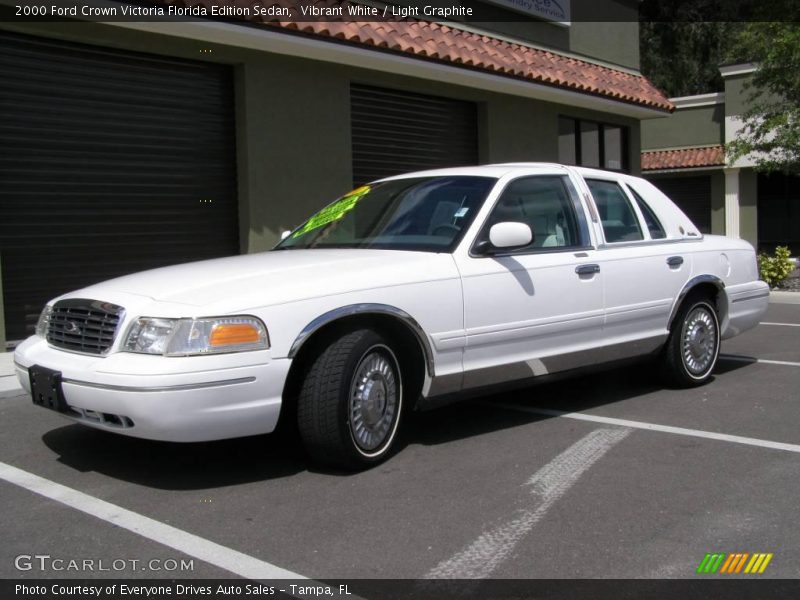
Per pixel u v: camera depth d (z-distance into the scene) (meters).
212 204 9.61
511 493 4.26
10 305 7.98
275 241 10.02
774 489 4.29
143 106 8.94
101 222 8.63
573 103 14.53
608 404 6.17
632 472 4.58
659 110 16.03
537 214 5.60
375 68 10.89
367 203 5.92
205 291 4.29
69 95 8.34
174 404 3.96
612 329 5.87
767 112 17.36
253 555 3.54
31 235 8.09
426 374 4.82
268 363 4.15
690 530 3.77
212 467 4.71
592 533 3.74
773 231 25.23
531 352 5.34
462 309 4.91
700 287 6.63
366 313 4.49
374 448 4.63
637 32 17.28
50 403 4.40
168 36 8.80
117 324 4.22
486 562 3.46
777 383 6.86
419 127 12.36
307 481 4.46
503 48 13.15
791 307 12.97
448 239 5.14
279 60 9.96
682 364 6.51
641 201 6.48
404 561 3.47
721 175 24.72
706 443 5.12
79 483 4.46
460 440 5.23
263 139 9.84
